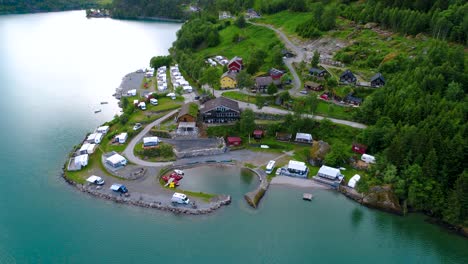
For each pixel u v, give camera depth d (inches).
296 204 3705.7
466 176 3260.3
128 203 3619.6
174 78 7076.8
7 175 4050.2
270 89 5403.5
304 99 5049.2
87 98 6378.0
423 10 6633.9
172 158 4382.4
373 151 4343.0
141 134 4800.7
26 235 3260.3
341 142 4539.9
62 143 4749.0
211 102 5152.6
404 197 3681.1
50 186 3887.8
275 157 4448.8
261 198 3757.4
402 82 4835.1
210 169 4252.0
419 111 4229.8
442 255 3176.7
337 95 5241.1
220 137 4771.2
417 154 3715.6
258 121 4968.0
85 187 3816.4
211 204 3614.7
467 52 5477.4
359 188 3688.5
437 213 3516.2
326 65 6254.9
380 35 6752.0
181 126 4749.0
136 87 6761.8
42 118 5506.9
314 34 7455.7
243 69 6441.9
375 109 4672.7
